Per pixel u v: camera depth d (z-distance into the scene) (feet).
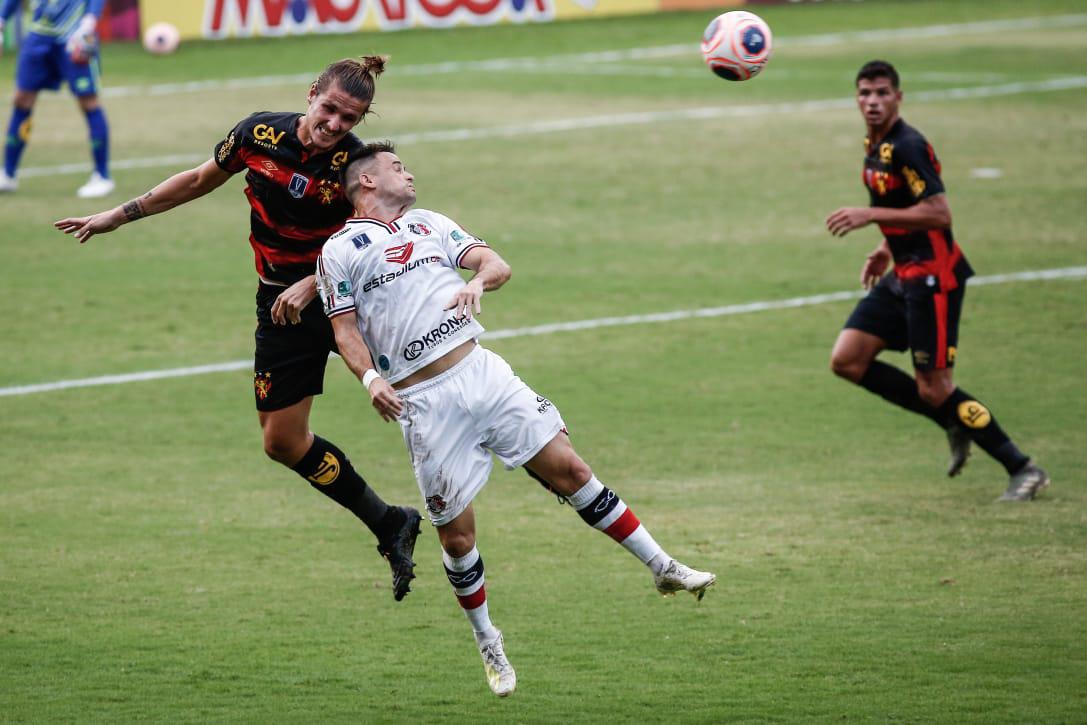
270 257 77.00
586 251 174.70
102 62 342.23
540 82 312.09
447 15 401.29
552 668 72.49
